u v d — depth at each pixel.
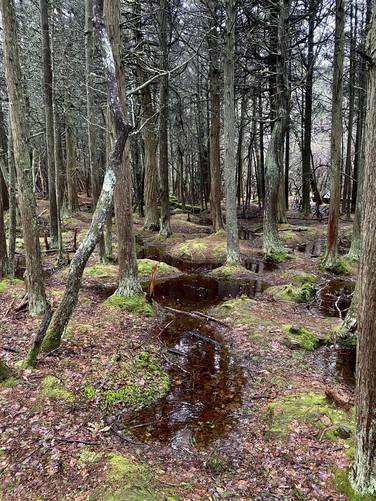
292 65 26.03
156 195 23.66
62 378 6.23
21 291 10.44
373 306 3.35
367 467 3.70
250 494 4.14
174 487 4.17
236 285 13.01
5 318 8.52
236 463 4.68
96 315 9.39
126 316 9.45
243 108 26.62
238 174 32.06
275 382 6.59
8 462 4.37
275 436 5.05
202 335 8.82
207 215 30.91
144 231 23.31
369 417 3.58
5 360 6.61
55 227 17.34
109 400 5.91
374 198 3.31
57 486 4.04
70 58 18.28
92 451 4.64
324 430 4.98
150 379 6.67
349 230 21.59
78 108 21.05
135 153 28.72
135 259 10.48
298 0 19.47
